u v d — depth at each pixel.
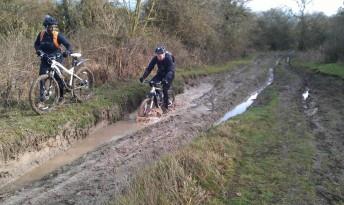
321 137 9.51
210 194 6.07
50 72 9.08
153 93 11.16
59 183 6.81
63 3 17.33
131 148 8.60
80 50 12.82
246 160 7.59
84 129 9.34
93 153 8.26
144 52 16.58
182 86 16.33
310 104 13.84
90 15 16.36
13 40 10.59
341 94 15.98
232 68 28.20
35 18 16.16
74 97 10.16
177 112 12.13
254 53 53.44
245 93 16.56
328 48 29.27
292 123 10.70
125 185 6.50
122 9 17.31
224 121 10.70
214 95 15.62
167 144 8.92
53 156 8.16
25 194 6.39
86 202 6.13
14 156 7.23
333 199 6.21
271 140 8.97
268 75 24.64
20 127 7.79
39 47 9.09
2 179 6.91
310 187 6.54
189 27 24.44
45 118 8.60
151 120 11.04
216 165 6.99
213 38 28.95
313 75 23.00
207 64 26.39
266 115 11.33
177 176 6.11
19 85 9.66
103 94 11.41
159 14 23.06
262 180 6.69
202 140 8.26
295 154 8.06
